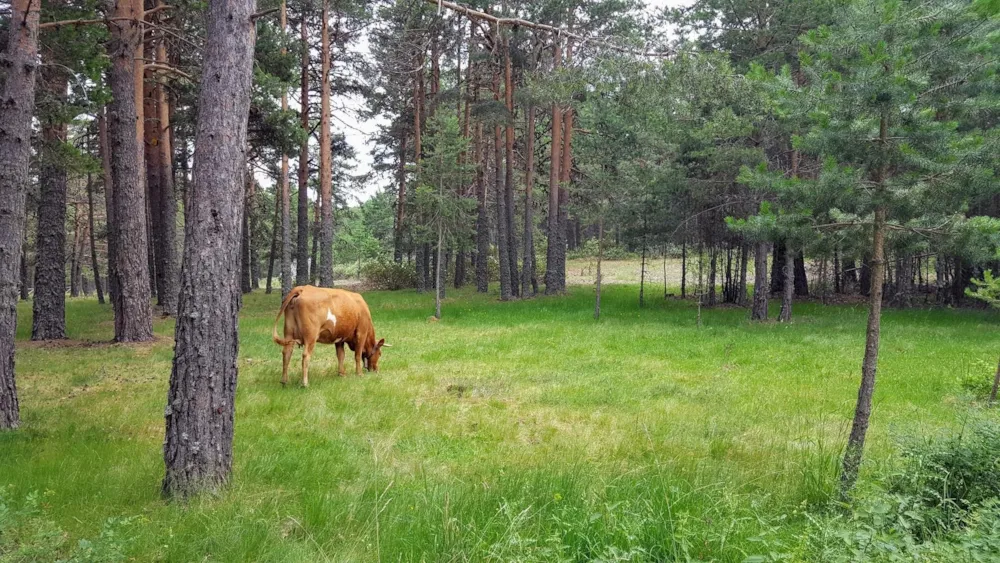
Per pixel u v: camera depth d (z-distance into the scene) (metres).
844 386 10.10
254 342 15.05
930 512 3.98
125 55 13.78
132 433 6.88
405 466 5.84
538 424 7.74
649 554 3.53
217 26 5.11
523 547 3.51
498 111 25.16
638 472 5.38
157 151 24.17
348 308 10.60
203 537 4.05
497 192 28.11
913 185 5.15
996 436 4.66
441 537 3.78
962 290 25.34
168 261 20.27
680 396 9.39
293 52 19.64
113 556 3.40
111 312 23.64
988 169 4.89
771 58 21.45
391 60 20.36
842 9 5.41
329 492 4.95
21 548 3.38
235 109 5.14
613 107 19.34
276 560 3.71
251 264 41.25
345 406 8.41
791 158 20.17
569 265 48.84
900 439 5.18
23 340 14.76
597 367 11.95
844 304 26.72
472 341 15.63
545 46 9.94
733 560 3.53
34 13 7.59
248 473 5.39
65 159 12.47
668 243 25.59
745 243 23.20
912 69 5.16
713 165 20.16
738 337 16.34
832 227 5.60
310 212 51.47
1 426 6.96
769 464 5.77
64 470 5.35
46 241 15.00
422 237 24.64
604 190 21.20
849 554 3.28
